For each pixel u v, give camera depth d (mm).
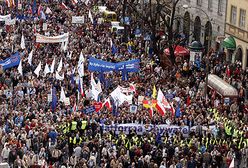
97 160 64938
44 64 88938
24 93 77500
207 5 115500
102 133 69375
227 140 70250
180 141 68000
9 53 92750
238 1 105875
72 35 106875
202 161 66625
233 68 99062
